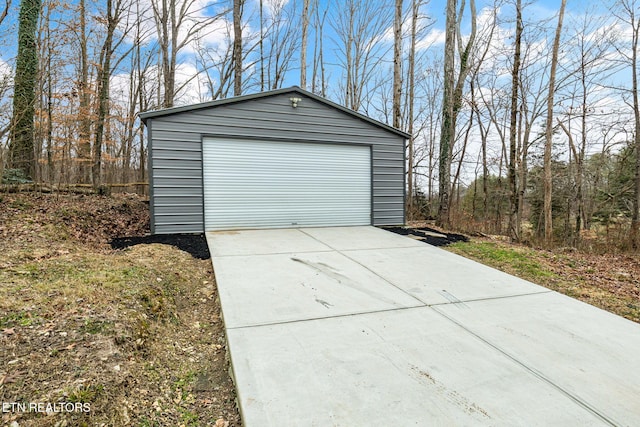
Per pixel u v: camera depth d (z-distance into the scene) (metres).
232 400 2.19
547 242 8.41
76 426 1.67
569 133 13.96
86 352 2.17
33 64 7.79
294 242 6.41
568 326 3.32
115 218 7.20
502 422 1.94
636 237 8.39
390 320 3.28
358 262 5.22
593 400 2.18
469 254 6.17
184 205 7.07
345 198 8.59
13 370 1.89
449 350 2.75
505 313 3.59
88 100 11.10
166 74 13.62
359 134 8.64
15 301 2.64
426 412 2.00
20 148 7.52
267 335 2.87
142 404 2.02
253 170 7.64
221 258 5.11
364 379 2.30
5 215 5.45
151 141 6.77
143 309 2.97
